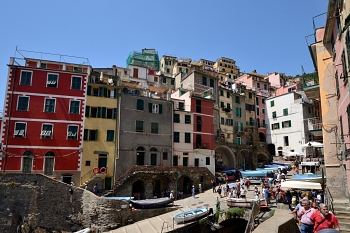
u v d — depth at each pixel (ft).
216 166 171.22
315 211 31.81
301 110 187.21
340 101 62.85
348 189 58.49
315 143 115.85
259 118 213.87
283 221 38.24
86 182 116.88
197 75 183.32
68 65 137.39
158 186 131.23
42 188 100.63
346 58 50.44
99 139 126.31
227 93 197.47
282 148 197.26
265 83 249.34
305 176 93.97
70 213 97.19
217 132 179.73
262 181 126.52
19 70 120.37
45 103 120.78
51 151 117.29
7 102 115.96
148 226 78.89
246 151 185.06
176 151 145.59
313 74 204.74
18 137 114.21
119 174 125.49
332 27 66.18
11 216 98.27
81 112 125.29
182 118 152.25
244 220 75.41
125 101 135.23
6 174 100.83
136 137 133.80
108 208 92.68
